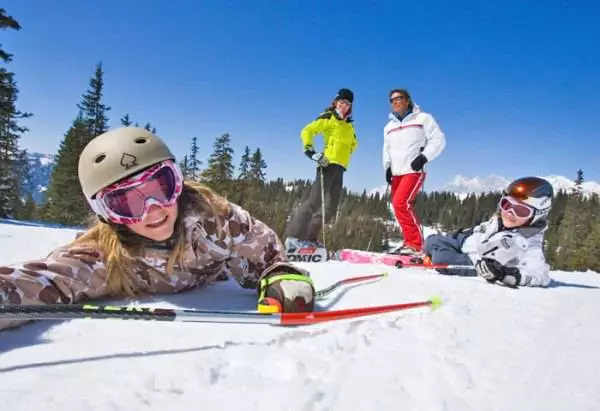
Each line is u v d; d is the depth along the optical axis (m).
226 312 1.70
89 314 1.43
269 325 1.81
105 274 1.99
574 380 1.41
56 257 1.84
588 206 45.06
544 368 1.51
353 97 6.59
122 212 1.82
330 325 1.84
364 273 3.87
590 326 2.20
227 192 32.19
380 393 1.18
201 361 1.30
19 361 1.26
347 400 1.13
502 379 1.37
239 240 2.29
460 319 2.12
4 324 1.51
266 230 2.41
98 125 30.83
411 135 5.57
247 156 38.72
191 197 2.08
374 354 1.49
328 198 6.61
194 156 37.78
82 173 1.82
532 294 3.15
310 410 1.05
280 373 1.27
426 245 4.98
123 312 1.50
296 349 1.48
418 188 5.64
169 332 1.62
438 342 1.68
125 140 1.79
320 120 6.50
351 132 6.68
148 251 2.04
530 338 1.89
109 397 1.04
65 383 1.12
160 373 1.20
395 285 3.15
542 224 3.74
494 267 3.56
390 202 5.96
